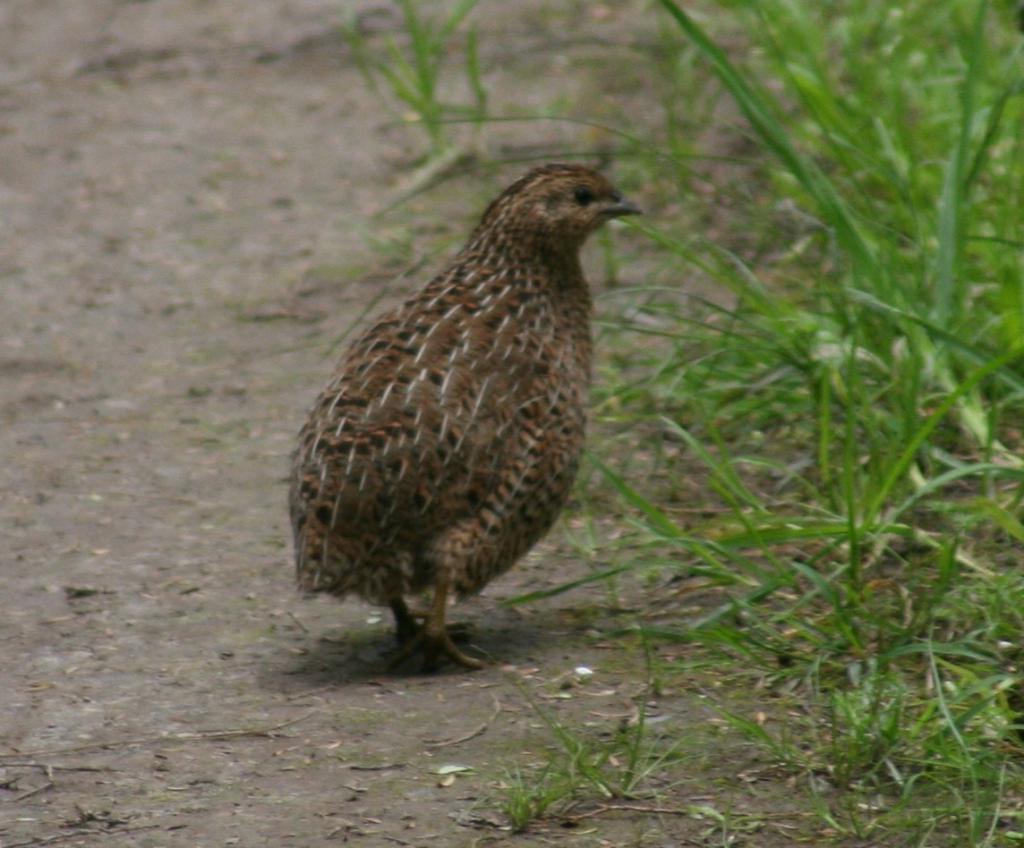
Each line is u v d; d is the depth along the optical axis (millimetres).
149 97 20391
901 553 9844
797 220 14391
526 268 9633
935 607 9016
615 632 9414
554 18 21703
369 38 21828
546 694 8719
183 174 18047
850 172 12781
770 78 18062
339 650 9461
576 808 7609
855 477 10469
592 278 14555
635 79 19125
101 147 18906
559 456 9203
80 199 17547
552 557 10430
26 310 15047
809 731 8203
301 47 21781
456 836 7422
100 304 15133
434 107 17469
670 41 19000
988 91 14898
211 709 8742
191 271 15750
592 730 8297
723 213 15406
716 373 11820
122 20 23375
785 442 11492
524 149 17609
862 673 8633
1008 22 16656
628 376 12742
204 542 10922
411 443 8719
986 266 12281
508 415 8992
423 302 9508
